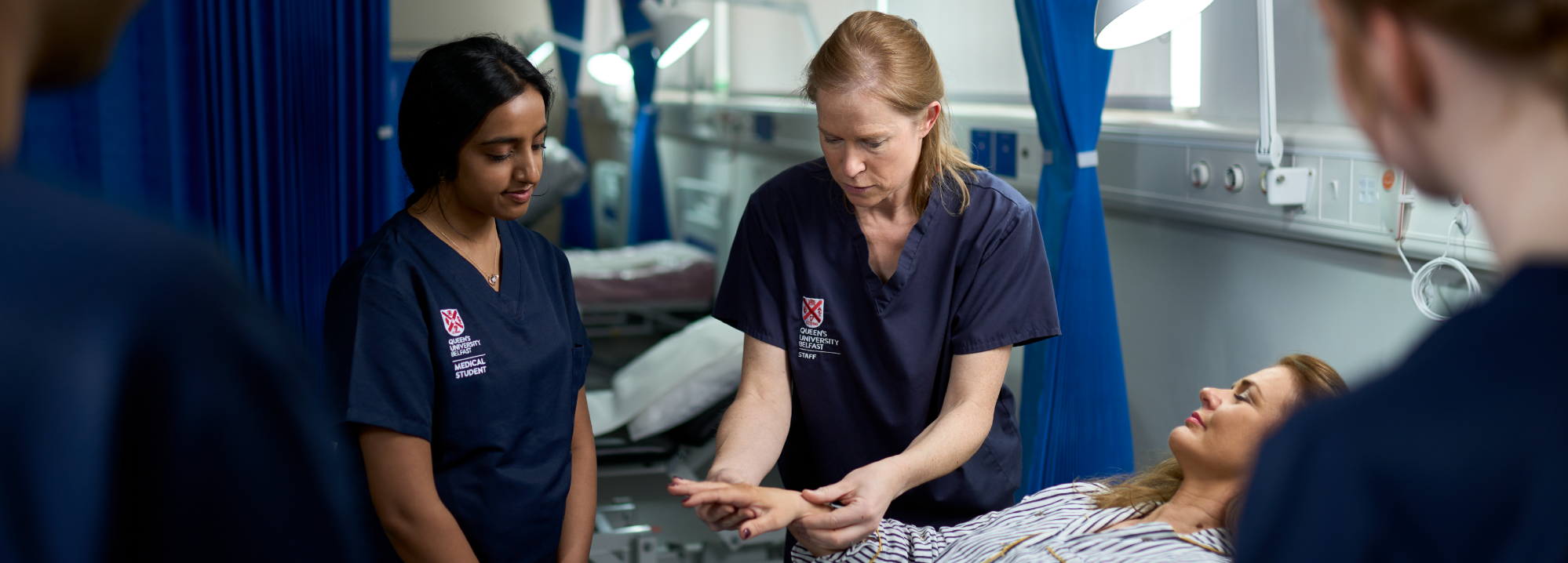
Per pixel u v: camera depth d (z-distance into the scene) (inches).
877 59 53.7
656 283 192.9
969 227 61.7
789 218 64.3
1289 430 17.7
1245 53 93.4
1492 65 15.5
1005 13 130.7
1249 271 91.0
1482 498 15.0
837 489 53.7
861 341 63.3
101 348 13.9
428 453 54.5
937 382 63.9
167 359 14.5
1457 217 69.9
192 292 14.9
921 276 62.2
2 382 13.3
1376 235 76.2
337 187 71.4
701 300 195.2
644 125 229.1
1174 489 69.4
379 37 72.8
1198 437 65.4
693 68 225.6
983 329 61.4
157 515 14.9
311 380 17.1
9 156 14.2
